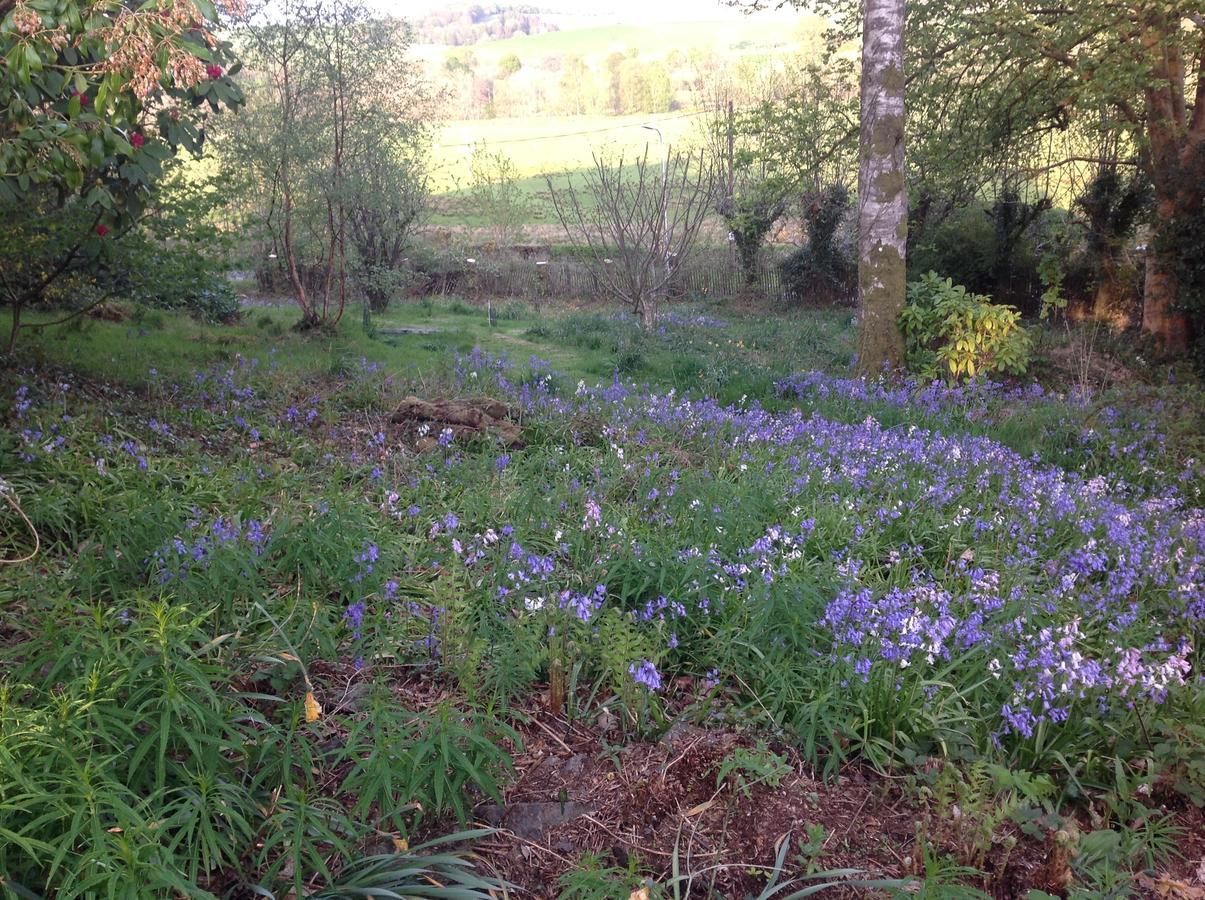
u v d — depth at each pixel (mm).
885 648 3959
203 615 3430
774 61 37188
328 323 15672
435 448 7633
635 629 4457
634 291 20469
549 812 3377
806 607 4496
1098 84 15516
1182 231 16438
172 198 9836
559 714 3992
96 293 11539
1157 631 4918
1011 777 3230
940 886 2867
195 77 4391
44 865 2635
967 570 5598
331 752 3355
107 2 4273
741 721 3945
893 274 13281
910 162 19297
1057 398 11391
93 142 5117
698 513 5848
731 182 28578
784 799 3516
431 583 4742
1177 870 3312
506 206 34312
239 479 6102
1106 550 5910
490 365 11508
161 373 9492
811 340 19109
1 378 7672
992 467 7781
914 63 17547
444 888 2857
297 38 14750
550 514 5926
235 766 3277
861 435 8359
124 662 3133
